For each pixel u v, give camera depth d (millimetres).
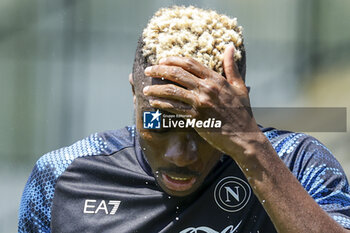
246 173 5539
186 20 5941
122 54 24078
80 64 23922
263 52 24516
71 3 24234
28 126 23250
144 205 6430
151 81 5770
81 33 24141
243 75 6246
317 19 24906
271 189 5480
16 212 21328
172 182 5961
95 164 6688
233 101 5469
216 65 5688
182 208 6367
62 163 6805
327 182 6258
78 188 6633
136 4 24141
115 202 6504
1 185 21859
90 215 6531
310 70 24516
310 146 6547
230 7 24484
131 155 6680
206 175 6066
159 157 5871
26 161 22938
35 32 24047
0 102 23359
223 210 6328
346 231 5691
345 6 24875
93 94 23578
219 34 5879
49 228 6715
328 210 6078
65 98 23672
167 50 5793
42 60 23844
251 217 6332
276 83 24234
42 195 6766
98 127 23391
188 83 5438
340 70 24453
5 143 23016
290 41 24641
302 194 5559
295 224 5465
